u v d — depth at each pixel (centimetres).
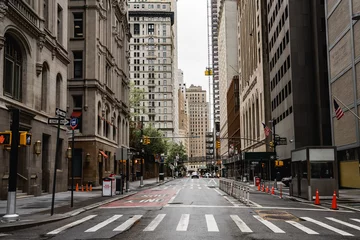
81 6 4666
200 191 3759
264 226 1338
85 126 4538
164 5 17288
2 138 1437
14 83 2661
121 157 3403
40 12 3006
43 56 3052
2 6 2308
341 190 3669
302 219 1547
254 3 8600
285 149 5966
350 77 3719
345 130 3878
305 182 2569
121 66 6331
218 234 1162
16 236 1145
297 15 5606
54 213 1697
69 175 4497
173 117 17425
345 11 3825
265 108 7456
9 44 2603
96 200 2483
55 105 3334
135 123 8225
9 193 1416
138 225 1368
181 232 1202
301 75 5494
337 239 1089
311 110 5428
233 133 12644
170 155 11356
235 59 15712
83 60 4616
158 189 4319
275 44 6750
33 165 2827
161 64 16850
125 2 6700
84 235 1158
